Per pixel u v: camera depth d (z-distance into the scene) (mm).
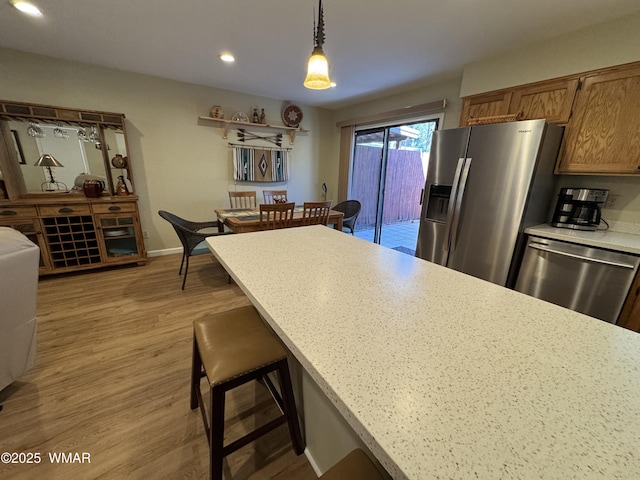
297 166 4742
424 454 406
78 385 1579
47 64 2812
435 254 2607
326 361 596
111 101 3186
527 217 2080
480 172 2186
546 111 2145
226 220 2900
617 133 1837
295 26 2070
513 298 935
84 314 2314
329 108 4820
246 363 972
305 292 927
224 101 3865
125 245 3330
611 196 2076
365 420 457
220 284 2949
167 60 2814
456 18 1891
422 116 3498
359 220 5176
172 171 3721
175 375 1680
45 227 2812
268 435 1331
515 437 434
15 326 1441
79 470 1147
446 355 629
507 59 2344
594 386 550
